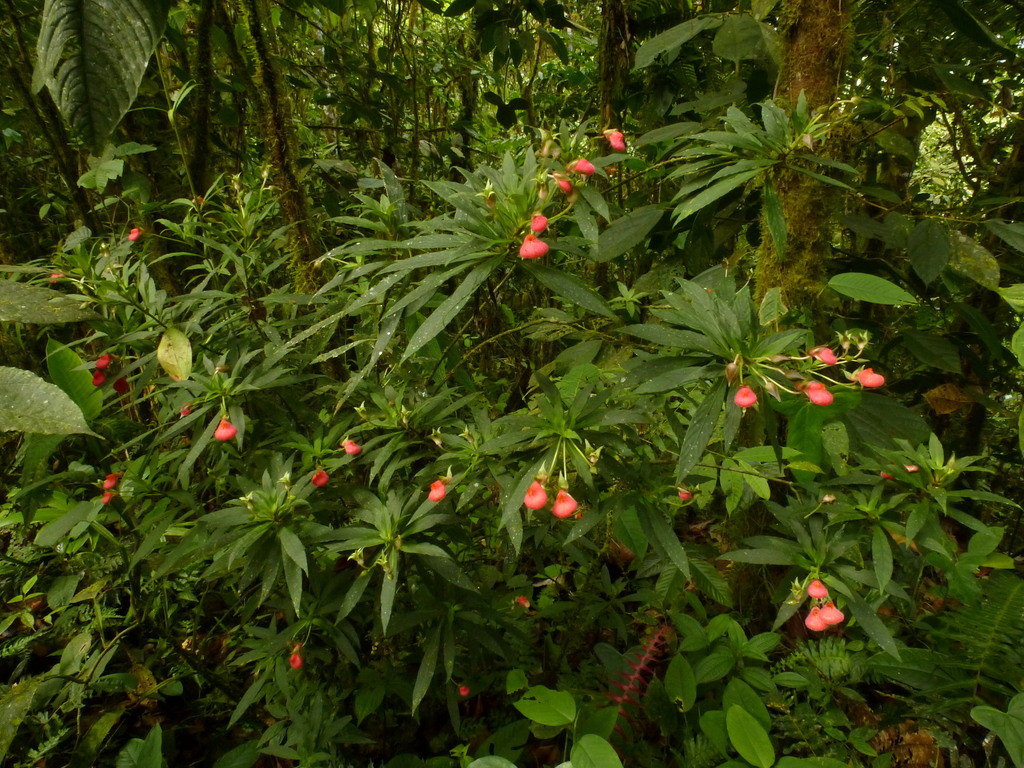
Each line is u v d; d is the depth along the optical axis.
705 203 1.46
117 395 2.05
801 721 1.81
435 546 1.47
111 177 2.22
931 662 1.77
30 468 1.56
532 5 3.15
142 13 0.83
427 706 2.08
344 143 4.61
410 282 1.76
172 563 1.60
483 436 1.70
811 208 1.80
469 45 4.67
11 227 3.40
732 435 1.18
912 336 2.04
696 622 1.99
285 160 2.30
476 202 1.38
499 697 2.20
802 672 1.91
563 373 2.58
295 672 1.90
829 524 1.57
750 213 2.25
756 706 1.68
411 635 2.10
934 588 2.01
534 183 1.33
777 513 1.72
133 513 1.96
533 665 2.17
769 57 2.02
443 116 5.23
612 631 2.49
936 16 2.40
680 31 2.04
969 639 1.76
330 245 2.98
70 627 2.24
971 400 2.39
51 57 0.80
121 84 0.83
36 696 1.87
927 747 1.76
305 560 1.40
